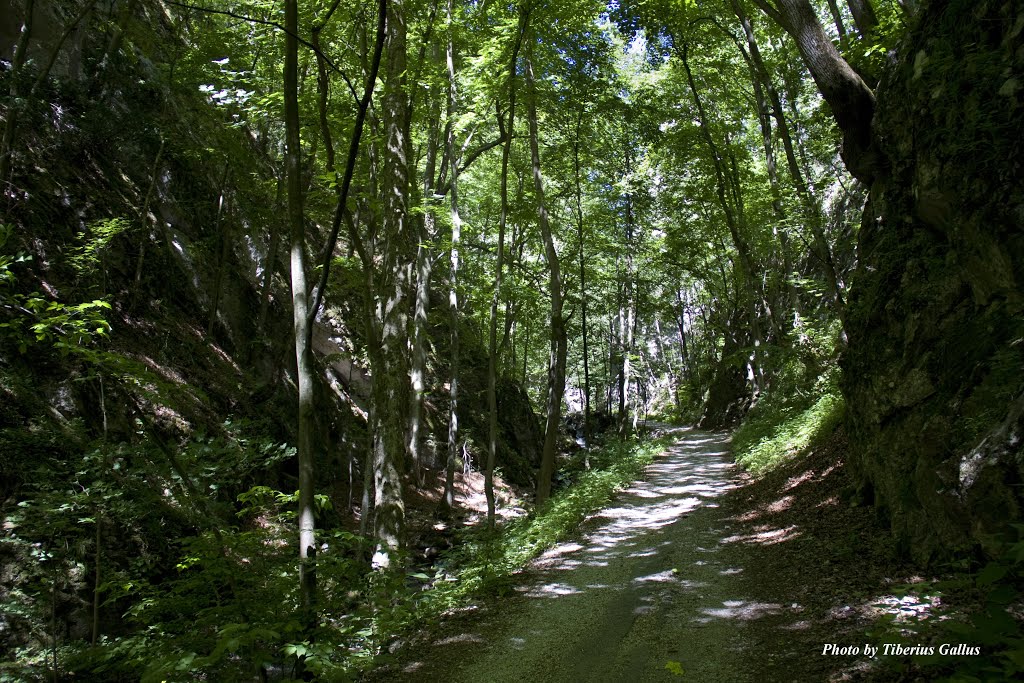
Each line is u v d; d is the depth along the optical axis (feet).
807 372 56.18
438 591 22.77
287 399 45.70
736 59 67.41
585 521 34.14
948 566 14.96
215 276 45.06
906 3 27.55
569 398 170.50
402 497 25.84
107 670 18.33
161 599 13.94
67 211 34.99
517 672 15.84
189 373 38.32
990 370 14.84
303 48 35.35
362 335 62.13
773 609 17.33
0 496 21.77
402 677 16.31
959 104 17.30
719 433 89.61
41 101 35.73
